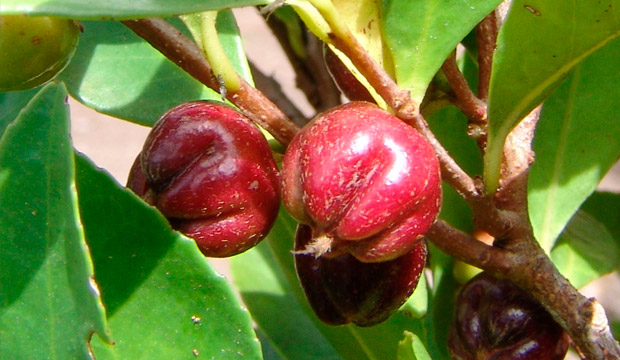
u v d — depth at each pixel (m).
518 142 0.13
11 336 0.11
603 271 0.17
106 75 0.15
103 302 0.12
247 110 0.12
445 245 0.13
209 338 0.12
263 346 0.20
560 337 0.14
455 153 0.16
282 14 0.18
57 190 0.10
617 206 0.17
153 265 0.12
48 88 0.11
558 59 0.12
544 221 0.15
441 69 0.13
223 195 0.12
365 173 0.11
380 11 0.12
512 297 0.14
